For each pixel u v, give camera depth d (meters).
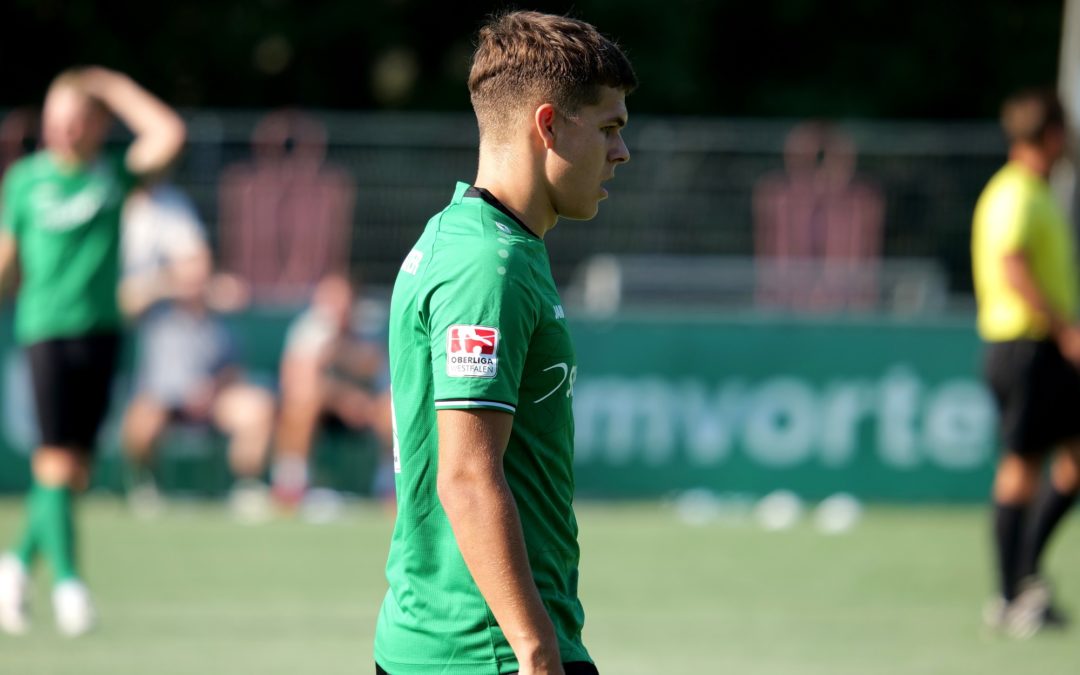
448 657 10.59
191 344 39.28
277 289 41.38
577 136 10.83
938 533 36.50
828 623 26.31
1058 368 25.11
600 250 42.22
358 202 41.56
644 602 28.12
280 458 39.72
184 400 39.31
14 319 40.00
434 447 10.58
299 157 41.47
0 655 23.00
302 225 41.38
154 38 68.00
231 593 28.50
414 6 70.00
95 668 22.17
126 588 28.88
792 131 43.50
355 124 41.62
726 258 42.06
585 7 66.38
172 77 68.56
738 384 41.00
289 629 25.30
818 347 40.84
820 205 41.81
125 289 39.16
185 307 39.25
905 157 41.91
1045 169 26.09
